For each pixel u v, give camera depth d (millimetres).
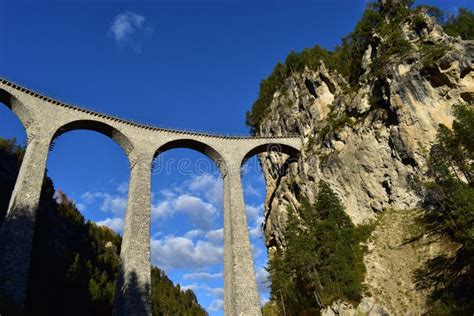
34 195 32500
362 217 42625
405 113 41625
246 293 34719
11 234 29219
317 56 65625
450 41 43156
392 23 52312
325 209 42688
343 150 46844
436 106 40406
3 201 50406
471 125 30781
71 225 79625
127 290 30875
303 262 38969
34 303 47656
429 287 30328
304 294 39250
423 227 35562
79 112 39250
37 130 35781
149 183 39031
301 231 42688
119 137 41062
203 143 44812
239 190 42812
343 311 32812
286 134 59750
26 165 33438
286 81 66562
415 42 46812
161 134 42906
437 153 34281
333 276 36531
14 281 27734
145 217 36219
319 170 48469
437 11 55625
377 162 43125
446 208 32656
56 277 55969
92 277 63656
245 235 38781
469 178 33094
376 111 45156
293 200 52344
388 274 33938
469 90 39188
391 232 37938
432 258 32188
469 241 27141
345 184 45281
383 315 30812
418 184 38688
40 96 37531
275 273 43094
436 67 40719
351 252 37781
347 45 62594
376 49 51781
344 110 50531
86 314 54250
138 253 33500
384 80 44938
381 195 41969
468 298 26984
